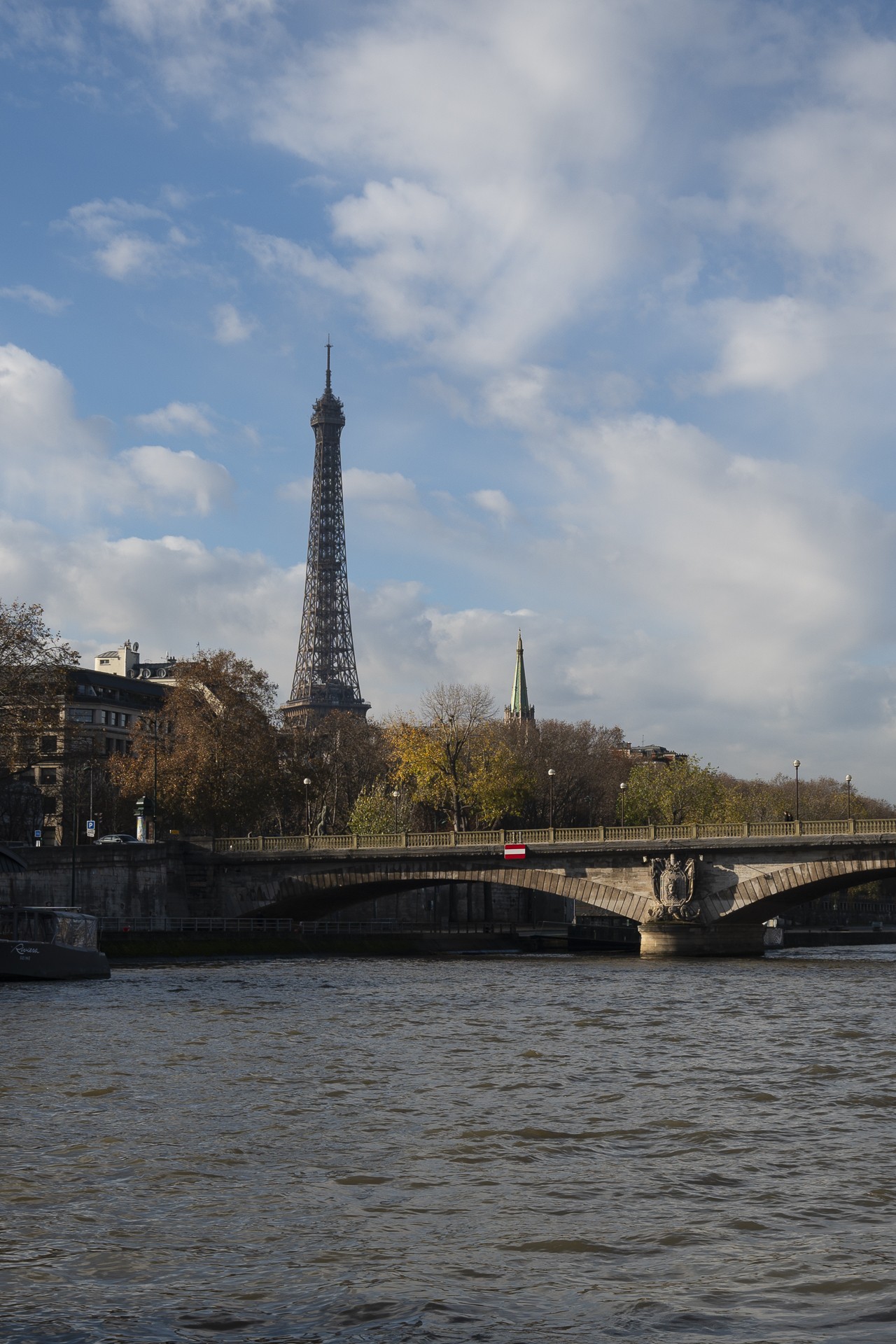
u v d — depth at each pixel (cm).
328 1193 2225
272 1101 3094
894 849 9450
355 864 11338
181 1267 1803
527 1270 1789
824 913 19038
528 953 11588
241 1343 1503
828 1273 1756
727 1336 1515
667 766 17000
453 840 10969
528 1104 3062
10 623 9931
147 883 11175
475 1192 2230
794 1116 2919
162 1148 2567
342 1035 4453
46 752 10194
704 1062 3797
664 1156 2511
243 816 12325
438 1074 3528
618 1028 4731
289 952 10594
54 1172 2361
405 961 9831
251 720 12312
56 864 10406
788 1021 5006
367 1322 1571
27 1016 5084
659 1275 1764
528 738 16338
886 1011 5431
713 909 10212
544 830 10675
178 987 6756
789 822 9969
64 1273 1778
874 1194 2205
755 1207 2123
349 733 16950
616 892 10462
